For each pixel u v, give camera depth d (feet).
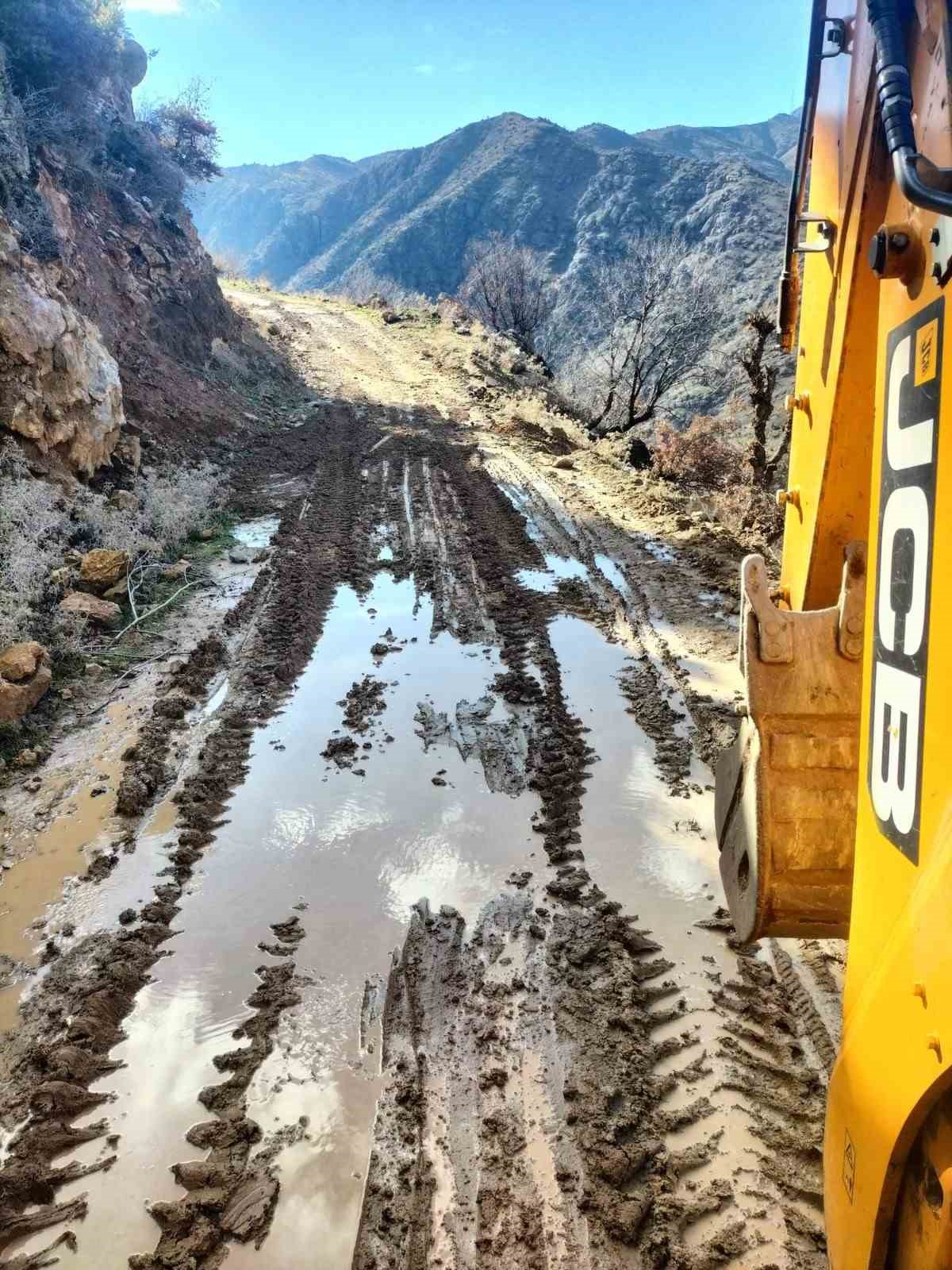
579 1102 12.62
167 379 52.54
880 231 6.50
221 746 22.41
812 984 14.47
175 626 29.01
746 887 9.89
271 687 25.38
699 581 31.71
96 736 22.91
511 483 44.32
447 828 19.07
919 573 6.16
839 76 8.74
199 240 70.28
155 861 18.33
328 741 22.61
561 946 15.56
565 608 29.96
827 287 9.20
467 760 21.56
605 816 19.22
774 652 9.54
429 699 24.45
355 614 30.27
